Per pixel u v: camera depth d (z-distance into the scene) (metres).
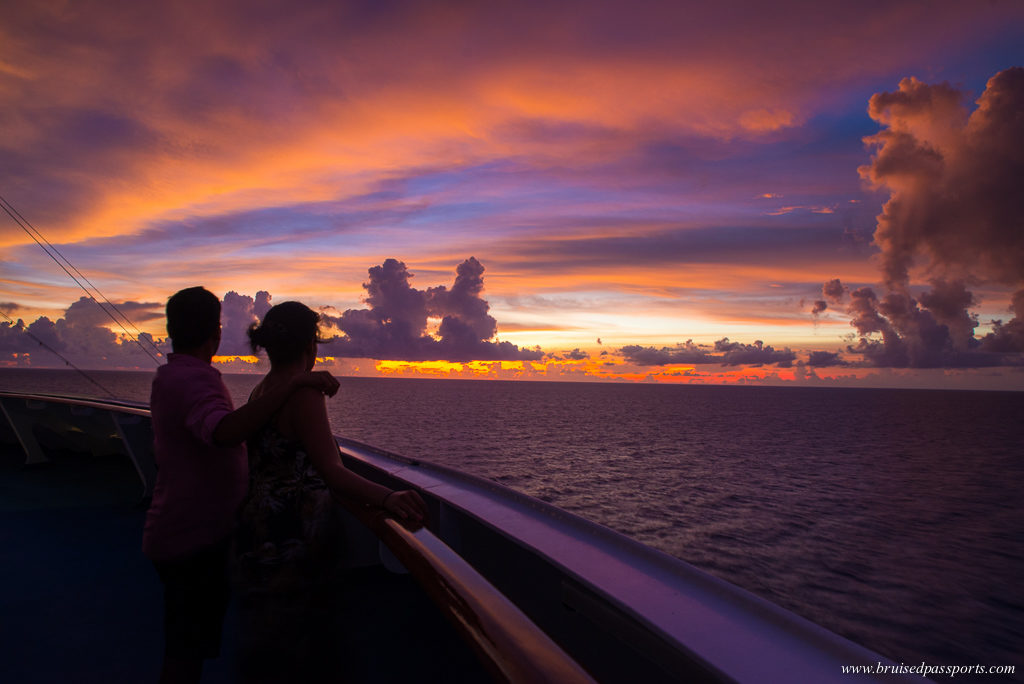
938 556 37.50
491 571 1.69
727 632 0.80
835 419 160.88
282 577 1.15
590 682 0.45
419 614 2.00
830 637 0.75
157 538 1.29
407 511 1.05
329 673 1.18
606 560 1.15
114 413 4.12
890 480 65.00
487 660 0.55
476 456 70.62
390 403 197.00
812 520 45.19
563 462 68.12
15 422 5.38
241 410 1.14
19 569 2.86
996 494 59.62
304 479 1.18
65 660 1.99
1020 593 31.03
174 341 1.38
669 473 62.88
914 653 23.53
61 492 4.52
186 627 1.32
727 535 39.56
